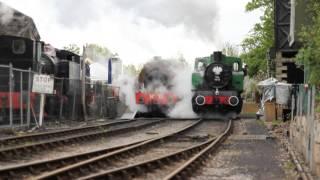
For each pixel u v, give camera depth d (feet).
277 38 61.87
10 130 62.95
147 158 44.21
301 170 35.19
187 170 35.19
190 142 58.34
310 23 51.62
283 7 61.52
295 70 61.16
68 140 53.78
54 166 36.52
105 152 46.01
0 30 71.72
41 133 58.70
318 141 32.89
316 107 39.45
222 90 104.06
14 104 66.44
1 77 64.28
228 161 42.70
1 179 31.32
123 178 33.12
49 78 69.41
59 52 90.33
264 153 48.16
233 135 65.67
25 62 72.28
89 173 34.81
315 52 40.27
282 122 84.33
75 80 90.58
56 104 82.69
